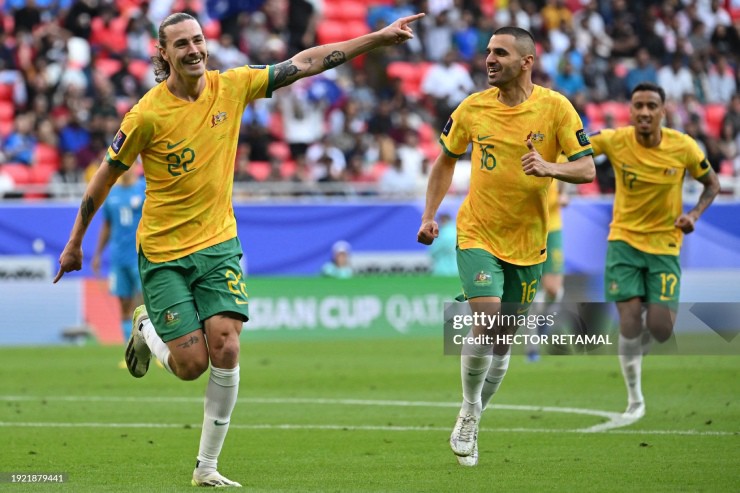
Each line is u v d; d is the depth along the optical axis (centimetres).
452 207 7394
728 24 10569
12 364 5638
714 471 2627
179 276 2434
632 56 10000
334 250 7144
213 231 2444
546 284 5344
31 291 6712
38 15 8588
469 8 9838
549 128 2759
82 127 7881
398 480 2527
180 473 2644
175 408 4009
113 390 4591
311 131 8506
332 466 2745
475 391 2752
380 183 7925
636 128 3888
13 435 3322
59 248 6756
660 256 3912
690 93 9594
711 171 3944
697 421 3566
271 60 8856
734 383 4709
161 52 2406
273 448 3062
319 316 7044
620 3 10194
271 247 7056
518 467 2706
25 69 8194
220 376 2406
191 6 9238
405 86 9381
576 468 2683
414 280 7212
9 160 7662
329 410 3925
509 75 2742
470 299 2764
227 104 2455
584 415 3734
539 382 4781
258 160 8112
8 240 6688
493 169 2781
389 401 4184
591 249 7350
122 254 5547
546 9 9944
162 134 2406
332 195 7594
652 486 2428
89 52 8662
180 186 2422
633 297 3897
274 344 6694
